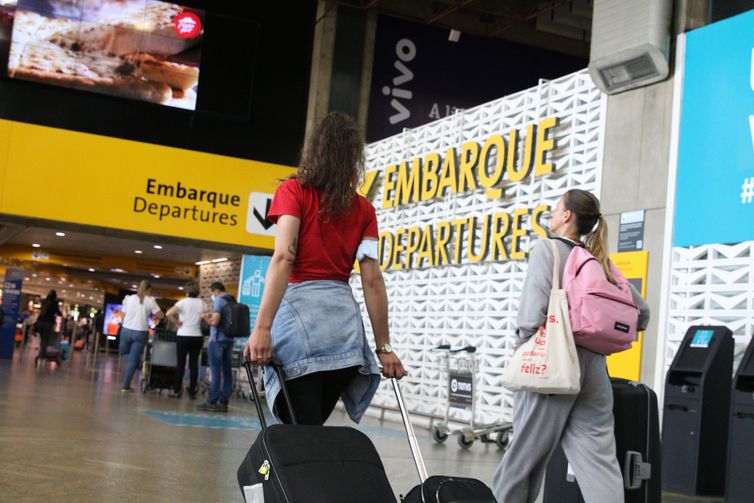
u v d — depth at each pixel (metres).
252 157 17.16
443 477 2.41
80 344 33.00
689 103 7.77
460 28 17.94
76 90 16.16
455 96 17.94
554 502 4.38
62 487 4.35
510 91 18.34
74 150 15.18
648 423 4.09
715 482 6.50
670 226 7.79
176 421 8.32
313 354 2.62
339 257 2.77
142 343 12.05
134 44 16.52
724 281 7.23
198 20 16.91
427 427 10.85
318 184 2.74
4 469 4.72
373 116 17.25
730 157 7.28
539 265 3.57
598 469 3.45
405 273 12.16
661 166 8.02
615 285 3.61
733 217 7.17
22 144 14.92
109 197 15.29
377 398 12.48
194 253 21.55
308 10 17.72
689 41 7.87
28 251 23.22
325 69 16.98
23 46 15.88
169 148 15.69
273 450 2.35
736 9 8.23
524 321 3.52
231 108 16.98
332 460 2.38
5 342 20.47
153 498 4.27
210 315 10.60
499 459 7.49
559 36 18.83
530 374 3.43
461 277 10.80
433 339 11.28
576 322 3.45
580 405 3.53
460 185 10.95
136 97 16.45
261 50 17.42
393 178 12.76
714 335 6.66
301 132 17.45
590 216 3.77
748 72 7.23
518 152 10.08
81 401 9.68
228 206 15.93
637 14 8.12
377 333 2.85
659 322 7.77
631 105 8.45
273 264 2.62
